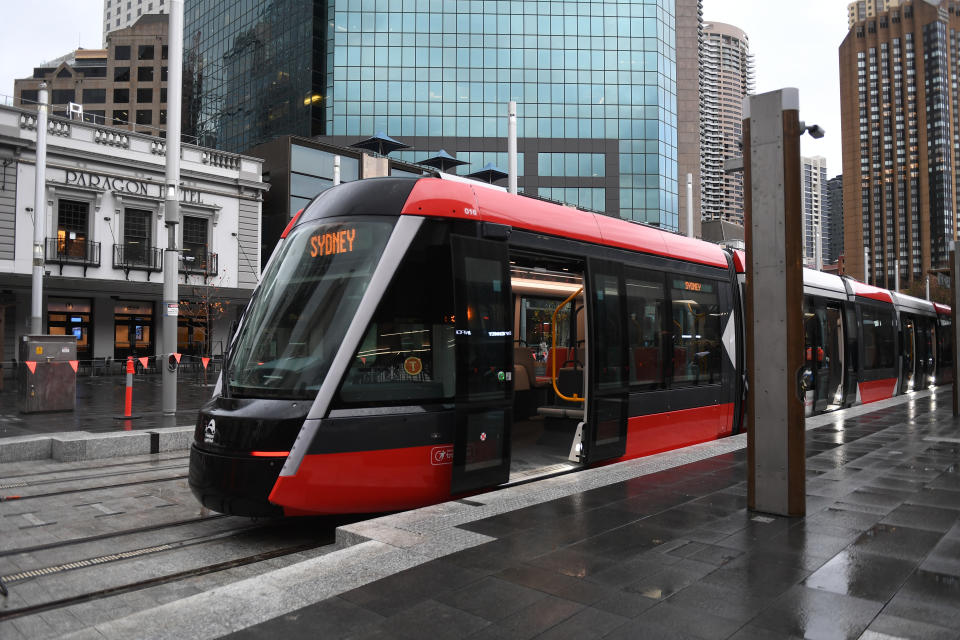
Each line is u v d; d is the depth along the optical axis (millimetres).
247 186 30594
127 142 27047
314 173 33844
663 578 3648
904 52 174875
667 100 53094
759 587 3512
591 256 7824
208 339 29578
